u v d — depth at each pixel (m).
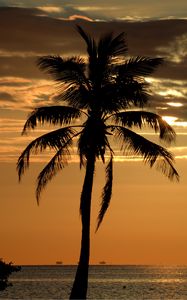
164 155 38.81
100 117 39.75
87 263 38.28
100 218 39.44
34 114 39.03
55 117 39.00
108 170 39.72
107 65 39.84
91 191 38.97
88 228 38.66
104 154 39.06
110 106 39.47
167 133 39.38
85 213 38.75
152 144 38.84
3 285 46.31
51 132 39.16
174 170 39.25
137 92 39.25
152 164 39.06
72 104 39.69
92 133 38.16
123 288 153.00
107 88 39.47
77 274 38.12
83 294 38.00
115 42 39.78
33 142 39.00
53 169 39.41
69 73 39.44
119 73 39.69
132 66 39.66
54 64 39.28
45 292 128.25
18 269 46.78
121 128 39.56
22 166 39.16
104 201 39.56
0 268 46.16
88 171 38.97
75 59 39.50
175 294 126.94
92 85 39.78
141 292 134.38
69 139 39.31
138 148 38.81
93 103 39.53
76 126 39.69
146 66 39.69
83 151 38.78
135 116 39.06
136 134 39.19
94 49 39.84
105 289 148.62
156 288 155.25
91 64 39.69
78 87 39.72
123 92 39.28
